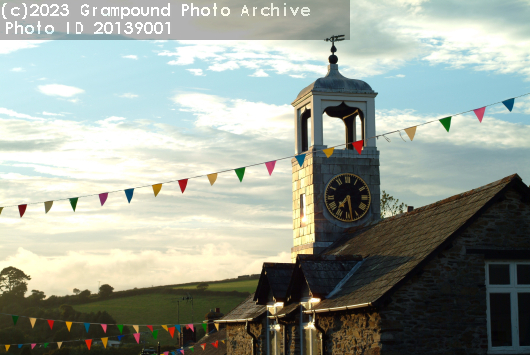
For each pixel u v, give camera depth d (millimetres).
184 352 41312
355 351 16234
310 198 27500
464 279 15672
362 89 28266
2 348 67000
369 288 16312
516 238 16125
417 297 15383
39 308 84312
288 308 20953
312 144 27781
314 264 19047
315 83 28125
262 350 23906
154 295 86938
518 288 16094
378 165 27938
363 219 27359
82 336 75250
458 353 15328
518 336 15844
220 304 80750
